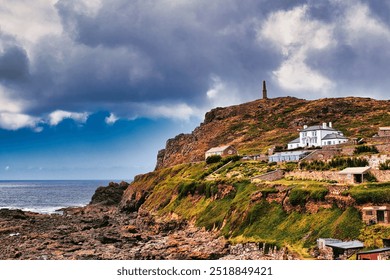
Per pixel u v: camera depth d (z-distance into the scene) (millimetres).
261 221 116125
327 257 89250
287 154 174625
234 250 110250
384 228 92812
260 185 134250
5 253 119688
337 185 108250
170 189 196375
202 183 168500
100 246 127938
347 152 154125
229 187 149750
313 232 100938
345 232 96062
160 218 173750
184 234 138375
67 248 125062
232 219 125750
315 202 109250
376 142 169875
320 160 139250
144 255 109875
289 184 123500
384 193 98500
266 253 103688
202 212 150500
